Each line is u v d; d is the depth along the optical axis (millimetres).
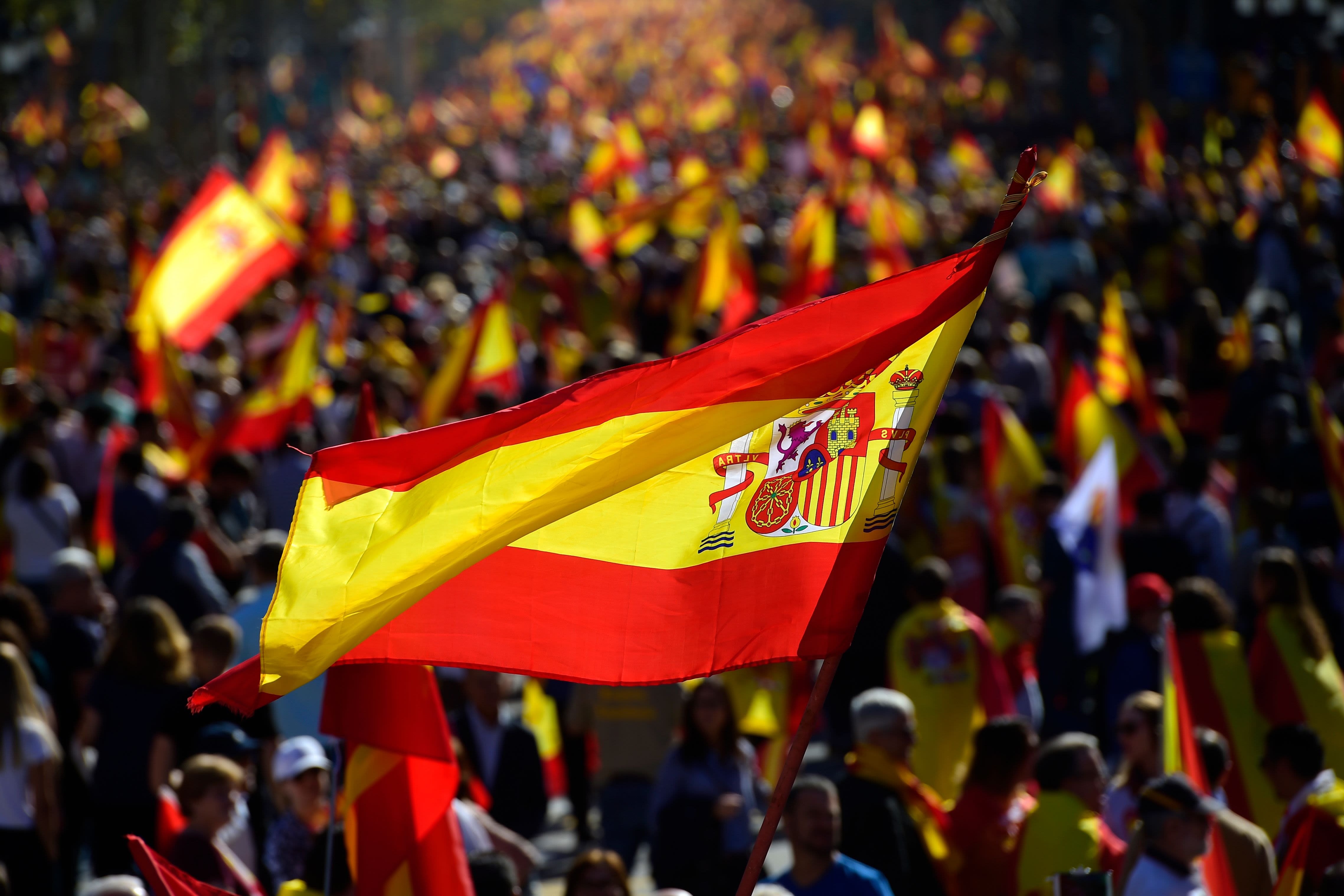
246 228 55625
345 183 101938
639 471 16250
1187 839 20719
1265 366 54062
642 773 32438
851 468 16781
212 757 24000
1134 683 32312
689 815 27953
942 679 33188
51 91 198625
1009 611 35125
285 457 46250
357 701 19125
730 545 16812
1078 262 78750
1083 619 34344
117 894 20625
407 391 53250
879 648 39188
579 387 16141
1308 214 100812
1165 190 129625
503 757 30859
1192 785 20781
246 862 26469
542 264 78250
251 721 29422
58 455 46594
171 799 25547
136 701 29094
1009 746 25281
